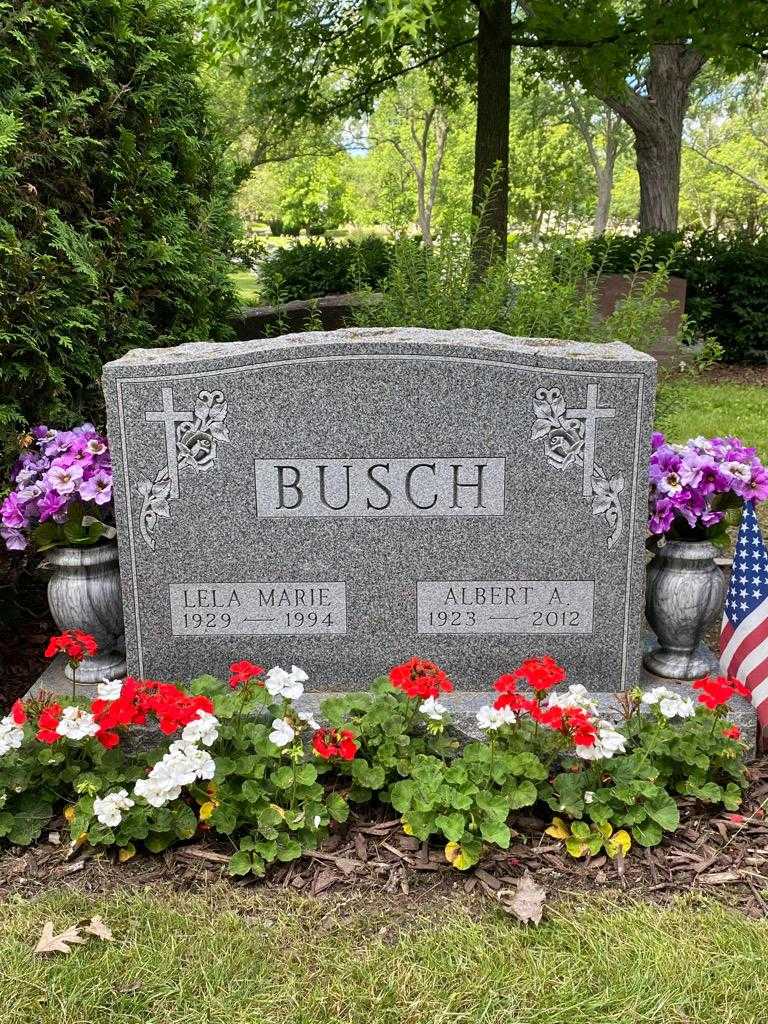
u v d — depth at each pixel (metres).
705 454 3.53
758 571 3.43
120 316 4.25
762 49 10.91
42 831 2.99
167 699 2.90
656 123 18.52
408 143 38.53
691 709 3.09
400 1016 2.31
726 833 3.00
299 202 33.59
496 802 2.86
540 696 3.08
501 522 3.44
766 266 13.01
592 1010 2.33
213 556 3.48
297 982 2.41
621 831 2.90
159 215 4.37
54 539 3.50
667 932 2.59
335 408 3.34
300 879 2.79
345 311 8.94
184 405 3.34
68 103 3.87
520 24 10.70
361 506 3.43
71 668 3.48
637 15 10.97
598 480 3.39
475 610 3.53
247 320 8.56
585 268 6.16
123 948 2.52
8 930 2.58
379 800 3.12
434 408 3.33
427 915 2.65
